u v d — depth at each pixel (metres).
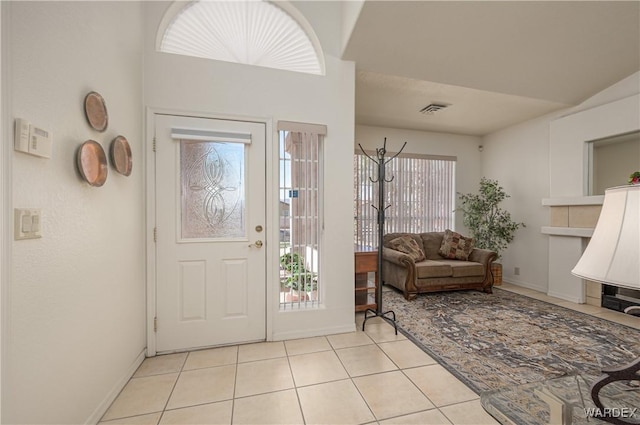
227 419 1.50
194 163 2.26
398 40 2.46
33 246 1.08
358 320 2.91
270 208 2.40
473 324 2.79
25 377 1.03
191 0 2.30
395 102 3.67
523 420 0.98
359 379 1.85
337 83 2.57
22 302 1.02
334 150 2.56
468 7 2.22
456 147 5.04
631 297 3.03
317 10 2.53
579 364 2.03
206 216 2.29
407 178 4.79
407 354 2.19
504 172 4.70
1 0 0.94
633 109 2.96
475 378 1.86
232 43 2.43
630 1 2.24
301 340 2.43
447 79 3.01
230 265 2.33
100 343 1.54
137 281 2.03
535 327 2.70
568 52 2.73
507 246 4.61
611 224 0.89
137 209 2.04
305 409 1.57
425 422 1.47
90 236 1.45
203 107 2.24
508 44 2.59
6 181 0.96
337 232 2.57
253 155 2.37
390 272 4.16
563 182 3.66
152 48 2.15
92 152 1.44
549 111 3.94
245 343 2.37
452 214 5.02
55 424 1.18
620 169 3.22
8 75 0.96
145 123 2.13
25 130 1.02
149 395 1.70
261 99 2.37
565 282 3.61
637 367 0.90
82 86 1.39
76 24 1.34
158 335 2.18
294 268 2.53
